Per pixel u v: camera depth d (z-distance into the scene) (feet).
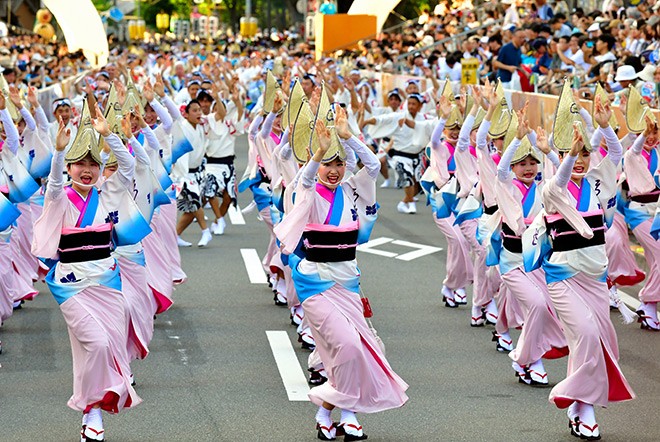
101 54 161.17
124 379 28.07
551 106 62.18
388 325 42.27
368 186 28.89
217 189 62.85
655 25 68.54
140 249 34.17
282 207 36.11
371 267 54.49
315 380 33.58
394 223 68.49
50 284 28.40
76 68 141.90
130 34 323.57
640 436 28.91
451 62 98.78
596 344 28.43
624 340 40.14
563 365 36.60
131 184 32.53
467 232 42.09
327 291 28.25
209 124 62.13
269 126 43.80
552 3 101.65
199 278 51.16
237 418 30.35
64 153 29.48
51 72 118.73
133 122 40.73
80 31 161.48
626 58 56.59
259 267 53.98
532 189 34.22
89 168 28.63
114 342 28.30
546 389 33.58
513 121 34.78
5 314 39.99
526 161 33.96
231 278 51.26
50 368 35.70
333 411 30.99
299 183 28.35
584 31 83.10
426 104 86.53
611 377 28.86
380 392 27.89
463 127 43.11
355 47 151.53
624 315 33.78
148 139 39.24
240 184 48.03
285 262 30.53
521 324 37.45
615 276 44.29
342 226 28.40
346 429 27.86
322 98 29.53
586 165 29.78
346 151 29.63
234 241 61.67
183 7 409.90
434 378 34.76
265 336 40.24
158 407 31.37
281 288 45.55
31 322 42.37
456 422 30.14
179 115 45.01
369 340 28.19
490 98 39.42
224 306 45.37
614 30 75.36
